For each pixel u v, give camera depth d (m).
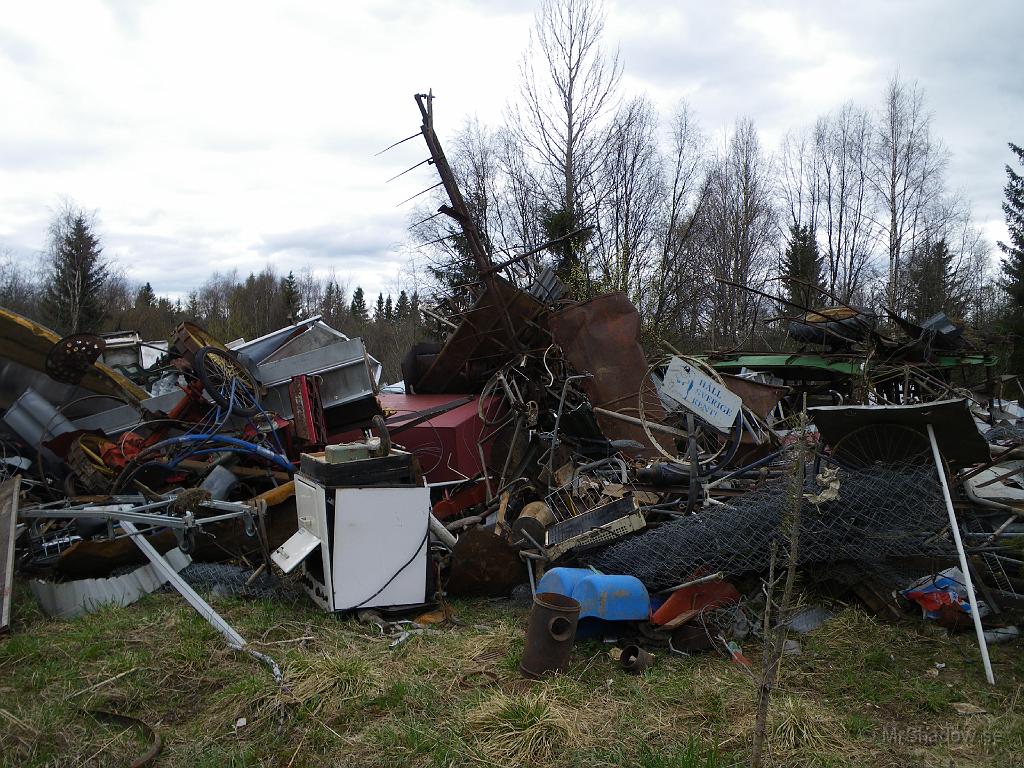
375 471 5.48
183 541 5.41
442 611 5.54
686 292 26.33
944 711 4.09
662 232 26.34
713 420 6.26
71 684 4.28
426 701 4.05
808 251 34.94
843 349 11.52
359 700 4.06
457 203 9.23
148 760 3.51
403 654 4.70
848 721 3.89
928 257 37.78
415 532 5.53
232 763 3.51
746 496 5.72
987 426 10.59
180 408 7.35
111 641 4.84
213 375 7.12
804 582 5.68
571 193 25.75
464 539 5.84
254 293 50.72
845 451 5.54
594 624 5.05
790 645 4.96
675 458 6.91
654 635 4.92
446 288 22.86
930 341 10.61
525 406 8.06
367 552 5.38
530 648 4.39
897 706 4.16
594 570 5.40
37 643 4.79
